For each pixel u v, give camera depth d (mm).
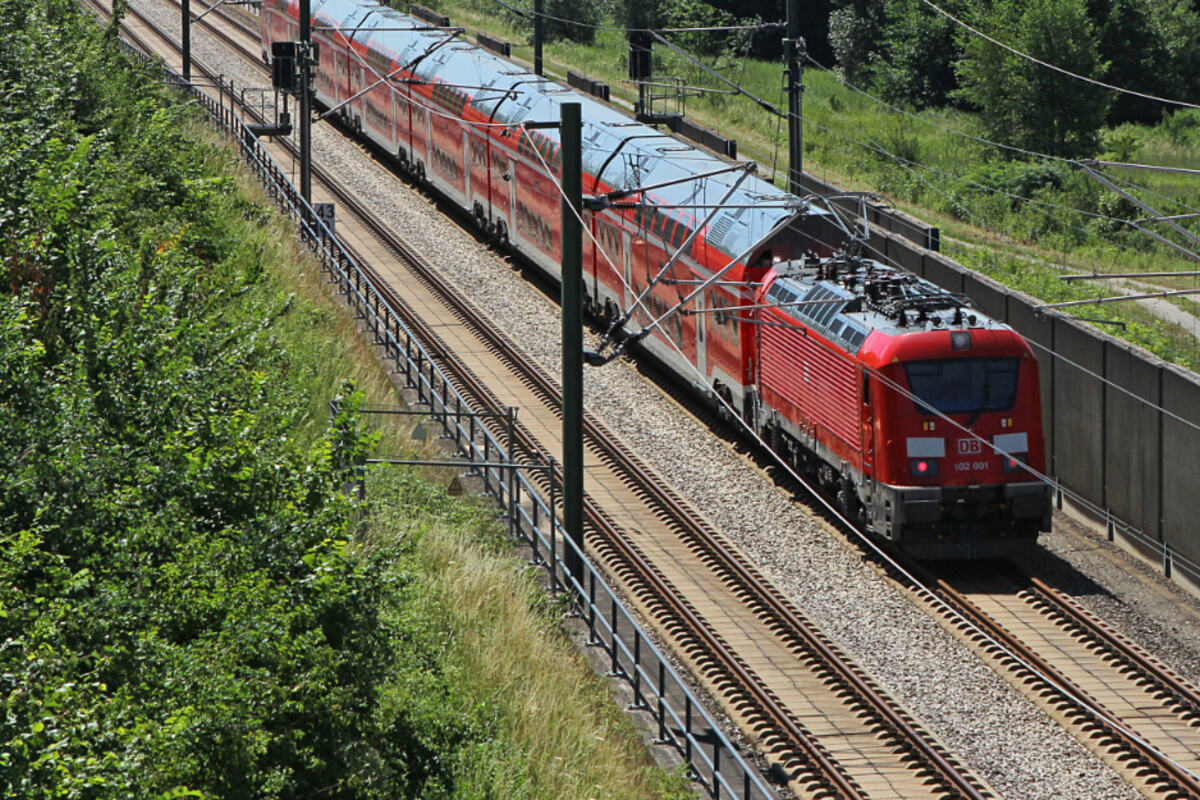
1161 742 73250
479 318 147875
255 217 137500
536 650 72312
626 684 74812
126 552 49375
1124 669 81312
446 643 68000
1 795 35094
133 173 108188
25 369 51781
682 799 62281
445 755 56875
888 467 94438
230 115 192250
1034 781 69812
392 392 111312
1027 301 114875
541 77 178125
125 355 57438
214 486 54719
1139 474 101188
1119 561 100562
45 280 61188
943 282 128250
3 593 42688
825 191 156250
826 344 102062
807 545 100312
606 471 113438
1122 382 102750
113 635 45125
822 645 83312
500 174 165375
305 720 50875
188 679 44906
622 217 135625
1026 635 85812
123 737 39406
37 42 103000
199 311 74375
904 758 71438
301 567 53125
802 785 68812
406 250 170625
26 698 37656
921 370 94250
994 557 98312
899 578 95250
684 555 98000
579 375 82312
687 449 118562
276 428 62094
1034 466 95625
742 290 114688
